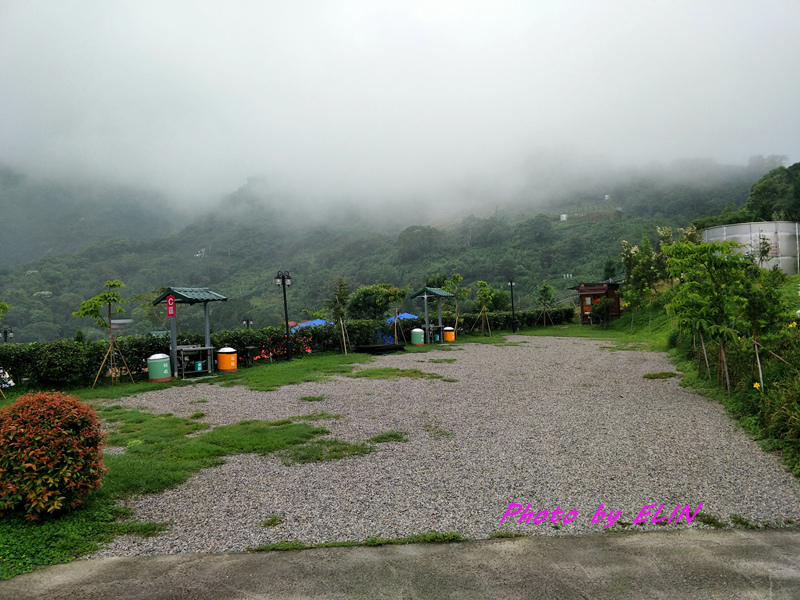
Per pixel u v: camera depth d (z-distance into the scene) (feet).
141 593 9.38
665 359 45.75
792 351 23.72
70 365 33.94
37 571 10.25
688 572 10.02
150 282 485.56
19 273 458.50
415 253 397.60
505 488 14.75
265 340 49.96
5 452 12.05
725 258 26.84
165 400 30.32
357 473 16.15
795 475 15.58
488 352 57.93
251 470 16.55
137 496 14.26
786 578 9.75
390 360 50.34
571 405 26.73
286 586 9.59
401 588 9.47
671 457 17.52
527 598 9.09
